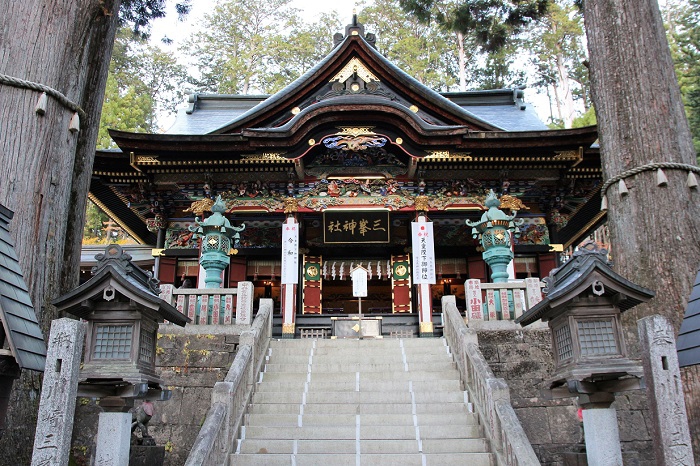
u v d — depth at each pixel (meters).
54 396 4.06
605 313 5.43
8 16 6.29
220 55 39.56
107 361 5.26
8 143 5.93
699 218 7.12
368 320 14.30
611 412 5.42
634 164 7.56
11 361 4.17
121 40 37.47
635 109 7.73
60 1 6.64
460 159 16.08
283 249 16.38
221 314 9.68
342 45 17.11
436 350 10.03
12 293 4.32
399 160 17.02
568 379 5.31
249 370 8.29
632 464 7.56
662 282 6.93
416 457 6.78
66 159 6.56
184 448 8.27
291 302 15.81
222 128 17.22
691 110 25.58
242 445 7.10
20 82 6.11
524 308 9.62
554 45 36.06
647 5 8.16
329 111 15.42
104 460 5.09
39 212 6.06
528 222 18.05
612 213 7.79
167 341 9.17
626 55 7.98
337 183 17.14
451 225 18.48
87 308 5.34
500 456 6.49
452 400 8.20
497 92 22.98
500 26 14.16
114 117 29.08
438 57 35.25
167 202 17.98
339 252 18.69
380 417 7.69
